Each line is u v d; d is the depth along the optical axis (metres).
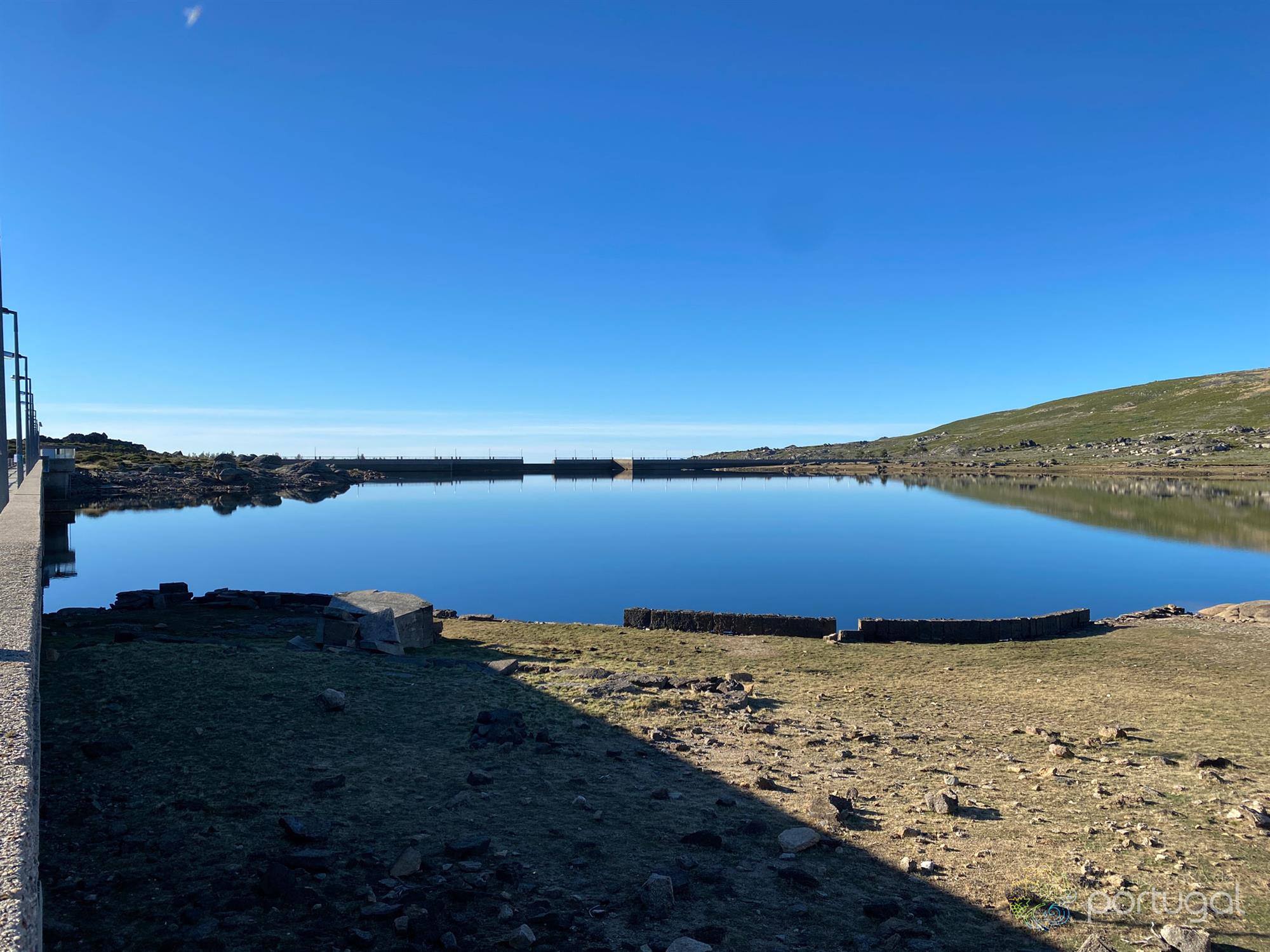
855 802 10.09
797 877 7.62
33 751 5.78
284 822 8.06
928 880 7.80
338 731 11.36
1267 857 8.50
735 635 27.17
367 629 20.03
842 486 160.38
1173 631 27.19
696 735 13.03
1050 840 8.94
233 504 115.56
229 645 17.08
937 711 16.12
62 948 5.83
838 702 16.84
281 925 6.33
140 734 10.62
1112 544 63.53
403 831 8.31
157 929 6.19
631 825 8.89
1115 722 15.26
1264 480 132.75
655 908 6.89
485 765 10.55
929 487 146.50
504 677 16.48
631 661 21.48
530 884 7.30
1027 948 6.54
